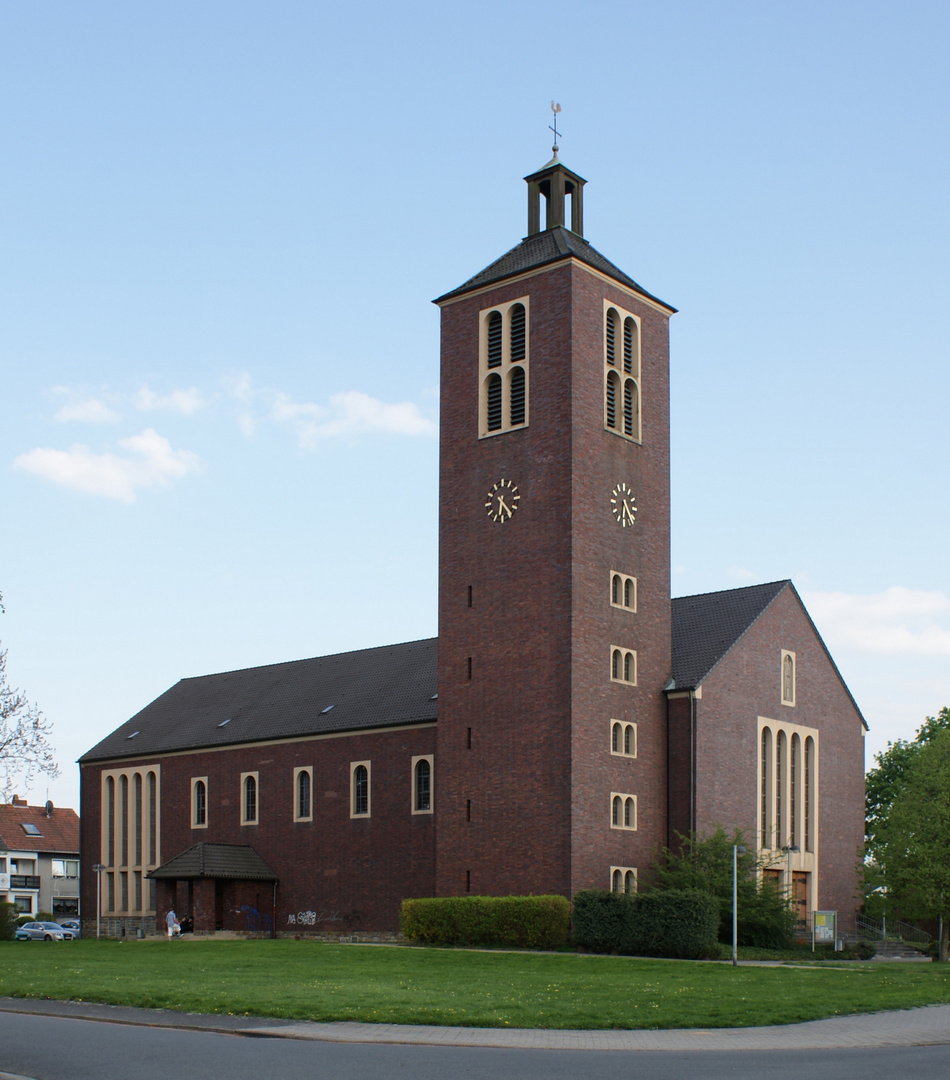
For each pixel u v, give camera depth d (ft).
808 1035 85.40
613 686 180.04
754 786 193.57
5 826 369.30
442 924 175.42
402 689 217.56
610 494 185.06
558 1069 67.56
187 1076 63.72
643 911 158.61
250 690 253.65
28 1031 81.30
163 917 216.54
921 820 187.32
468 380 194.29
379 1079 63.16
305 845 215.92
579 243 197.67
